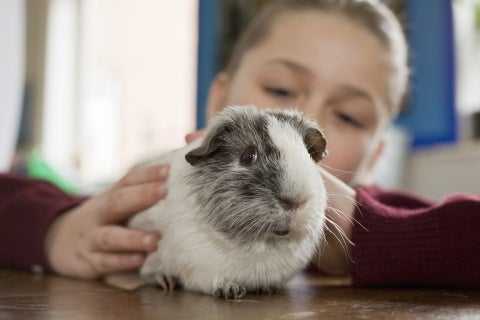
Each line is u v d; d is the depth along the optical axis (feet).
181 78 3.66
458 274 1.13
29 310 0.90
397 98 1.92
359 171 1.79
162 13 3.67
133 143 3.70
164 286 1.11
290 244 1.04
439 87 2.70
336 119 1.76
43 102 3.64
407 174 2.78
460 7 2.93
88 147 3.72
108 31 3.73
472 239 1.12
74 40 3.72
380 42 1.81
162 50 3.69
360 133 1.77
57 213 1.45
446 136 2.69
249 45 1.88
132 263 1.22
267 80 1.77
